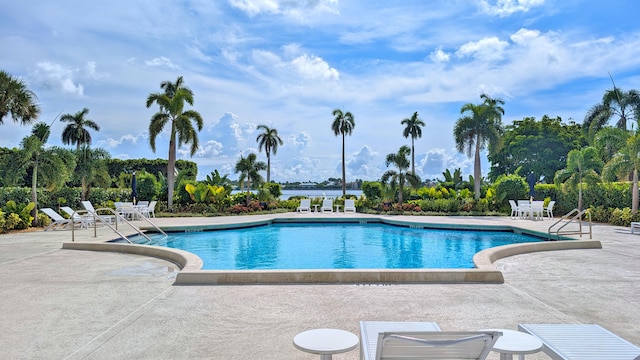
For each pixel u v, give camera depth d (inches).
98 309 217.9
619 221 665.6
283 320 200.5
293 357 156.6
